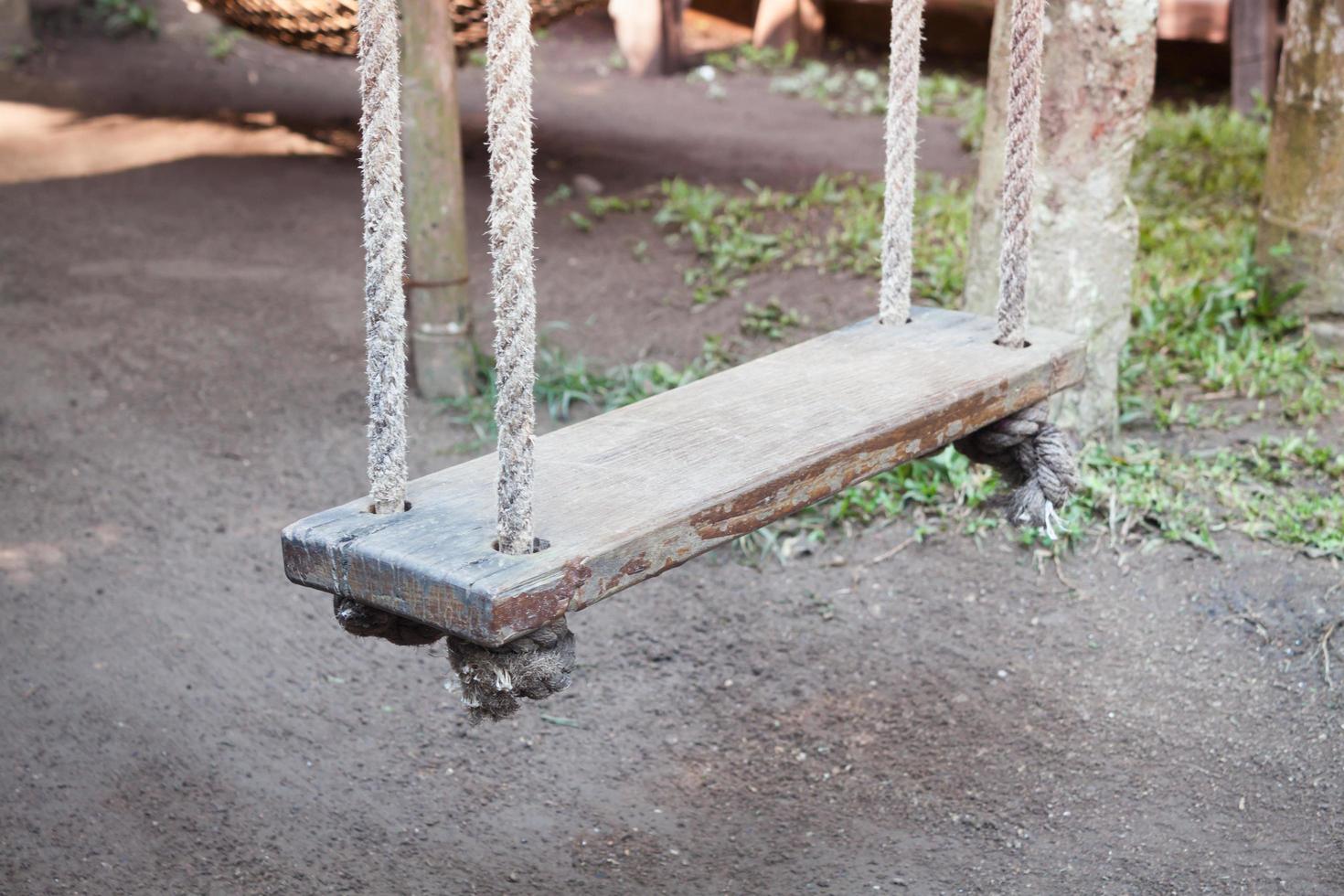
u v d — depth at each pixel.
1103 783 3.41
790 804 3.41
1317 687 3.66
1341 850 3.11
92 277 7.01
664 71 11.73
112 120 9.74
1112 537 4.28
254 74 11.01
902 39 3.03
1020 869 3.12
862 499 4.61
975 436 3.01
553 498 2.22
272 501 4.93
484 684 2.08
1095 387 4.69
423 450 5.25
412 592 1.98
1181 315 5.71
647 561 2.11
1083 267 4.57
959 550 4.38
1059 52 4.43
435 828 3.32
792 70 11.99
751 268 6.86
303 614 4.25
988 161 4.67
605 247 7.40
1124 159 4.54
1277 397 5.16
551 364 5.86
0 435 5.37
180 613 4.22
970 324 3.23
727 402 2.68
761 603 4.26
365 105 2.01
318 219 7.94
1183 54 11.30
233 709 3.77
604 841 3.28
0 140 9.22
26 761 3.50
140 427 5.48
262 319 6.57
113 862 3.16
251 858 3.20
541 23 7.91
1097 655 3.90
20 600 4.25
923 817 3.32
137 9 11.66
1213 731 3.57
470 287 7.00
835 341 3.11
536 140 9.41
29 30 11.01
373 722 3.73
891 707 3.76
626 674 3.97
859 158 8.87
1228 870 3.06
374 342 2.12
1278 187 5.59
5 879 3.07
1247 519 4.29
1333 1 5.20
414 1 5.26
